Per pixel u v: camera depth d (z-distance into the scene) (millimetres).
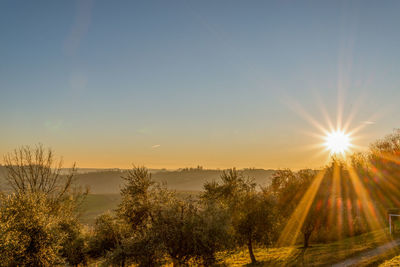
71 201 49000
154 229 29344
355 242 40812
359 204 57719
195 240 28375
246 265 37000
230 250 32312
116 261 28500
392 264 24781
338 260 31109
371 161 69875
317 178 53406
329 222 49906
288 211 49094
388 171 64062
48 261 26938
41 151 47781
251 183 50562
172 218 29719
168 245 28859
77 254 47469
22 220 26734
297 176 54625
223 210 32469
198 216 29875
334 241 49062
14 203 27750
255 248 48625
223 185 49312
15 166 45156
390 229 41469
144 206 33094
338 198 52094
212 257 28906
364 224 52562
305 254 37656
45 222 28219
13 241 24297
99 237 52469
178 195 33719
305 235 46938
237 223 39500
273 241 46906
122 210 34781
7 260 23516
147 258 27844
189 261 30047
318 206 48250
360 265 28000
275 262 36156
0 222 24766
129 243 28844
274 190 53250
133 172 35469
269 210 41312
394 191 60250
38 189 42531
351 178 62688
